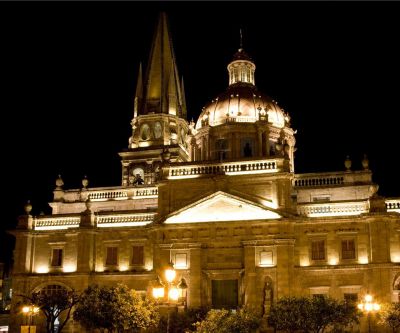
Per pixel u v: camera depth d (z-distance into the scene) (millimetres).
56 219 58531
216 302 50781
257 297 49281
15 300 56188
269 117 63250
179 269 51500
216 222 51500
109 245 55938
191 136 64750
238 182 52219
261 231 50781
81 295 47531
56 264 56781
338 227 50344
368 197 53906
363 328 47375
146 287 53562
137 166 72438
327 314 39406
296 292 49594
